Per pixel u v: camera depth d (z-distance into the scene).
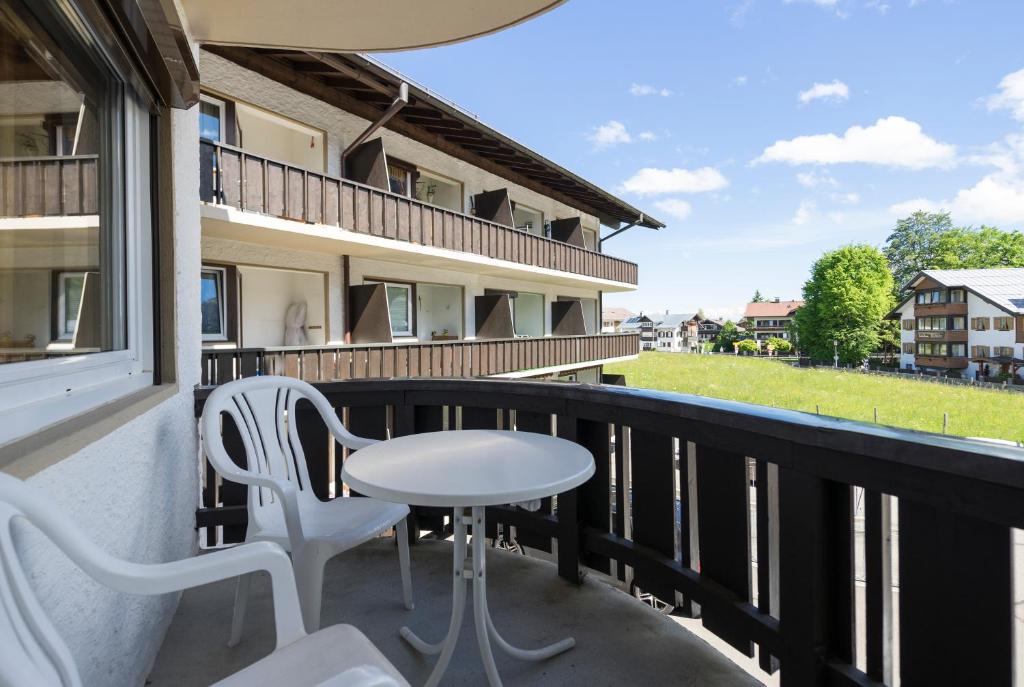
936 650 1.20
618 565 2.54
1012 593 1.07
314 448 3.03
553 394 2.55
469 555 2.90
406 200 9.93
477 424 2.97
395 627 2.20
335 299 9.91
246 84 8.11
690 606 2.19
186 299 2.54
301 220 7.92
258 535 1.96
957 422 18.41
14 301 1.28
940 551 1.19
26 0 1.31
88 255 1.70
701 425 1.93
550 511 2.82
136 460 1.71
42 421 1.29
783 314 94.00
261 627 2.19
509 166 14.64
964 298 38.38
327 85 9.36
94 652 1.35
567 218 17.31
